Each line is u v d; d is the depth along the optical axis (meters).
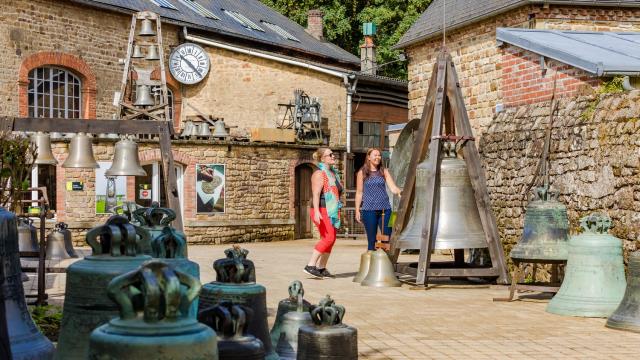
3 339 3.79
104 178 23.09
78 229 22.78
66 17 25.27
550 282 11.03
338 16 37.56
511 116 13.95
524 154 13.05
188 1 30.95
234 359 3.59
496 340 7.64
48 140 12.59
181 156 24.44
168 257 4.12
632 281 8.34
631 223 10.00
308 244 24.56
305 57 32.91
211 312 3.70
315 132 28.67
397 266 12.81
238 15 32.81
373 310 9.48
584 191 11.17
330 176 13.09
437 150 11.84
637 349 7.27
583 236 9.41
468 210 11.91
